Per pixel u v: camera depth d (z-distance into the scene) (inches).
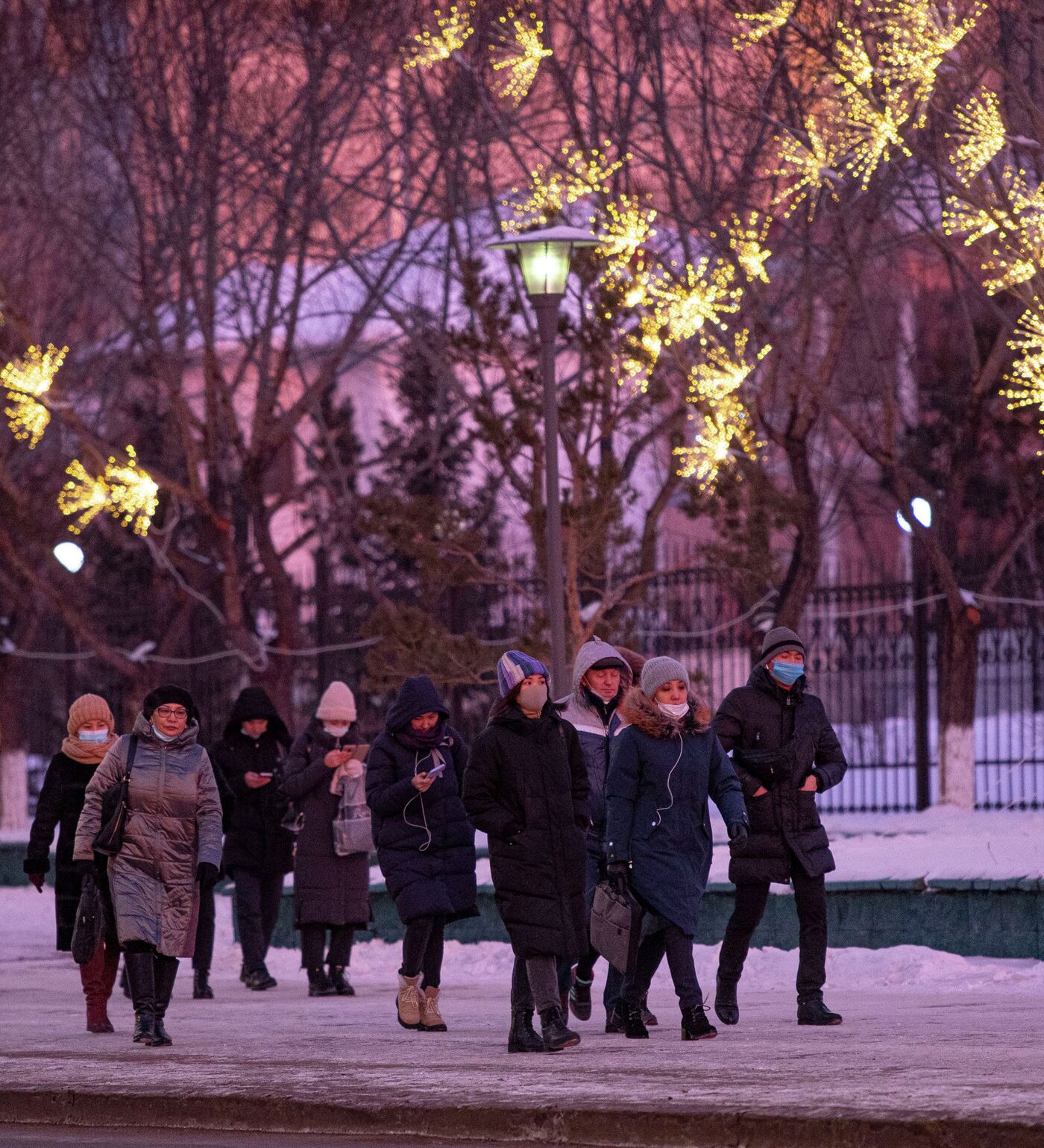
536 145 2664.9
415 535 2276.1
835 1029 1031.6
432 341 2849.4
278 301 2918.3
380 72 2800.2
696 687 2183.8
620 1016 1059.9
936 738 3390.7
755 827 1065.5
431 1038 1062.4
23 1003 1418.6
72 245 3034.0
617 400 2269.9
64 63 2997.0
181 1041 1077.8
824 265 2488.9
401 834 1109.1
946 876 1460.4
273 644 3142.2
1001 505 3572.8
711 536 3769.7
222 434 3216.0
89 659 3570.4
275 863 1529.3
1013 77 1814.7
